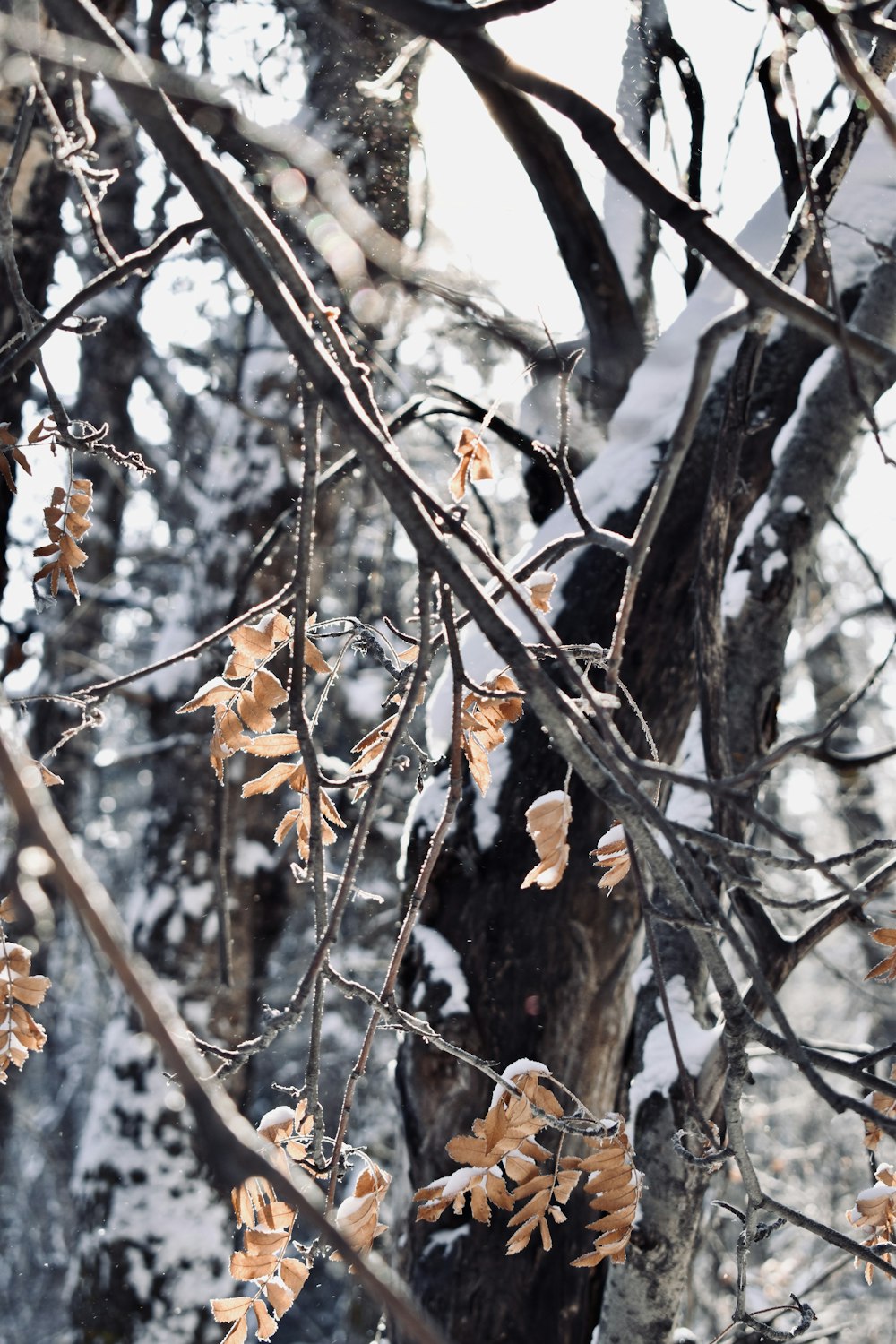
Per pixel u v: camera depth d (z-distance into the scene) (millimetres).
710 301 4344
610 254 4383
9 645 5855
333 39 4336
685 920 1232
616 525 3902
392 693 2146
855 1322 4852
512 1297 3518
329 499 6734
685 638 3836
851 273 3762
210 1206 6844
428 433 7125
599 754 1154
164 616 12148
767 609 3725
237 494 7121
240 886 7277
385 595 9109
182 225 1799
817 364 3895
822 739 1162
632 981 3891
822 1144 11500
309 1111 1639
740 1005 1252
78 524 2494
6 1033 2027
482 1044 3619
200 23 4773
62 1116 14891
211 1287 6711
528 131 4184
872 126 3648
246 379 7090
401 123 4234
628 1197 1934
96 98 5484
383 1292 556
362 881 10578
